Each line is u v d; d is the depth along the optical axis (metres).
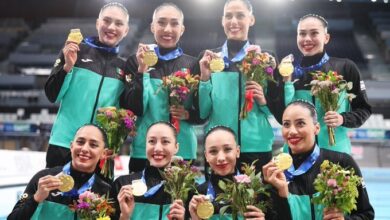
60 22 29.09
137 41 27.84
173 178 3.45
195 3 29.66
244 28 4.43
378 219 8.20
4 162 7.26
